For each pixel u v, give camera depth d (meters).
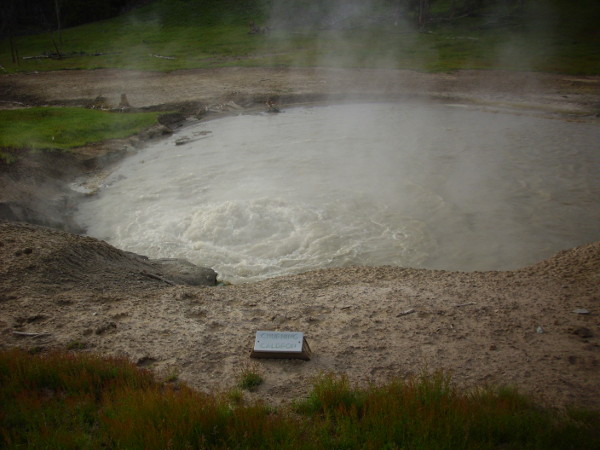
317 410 7.25
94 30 73.19
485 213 19.03
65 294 11.23
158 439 6.37
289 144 28.95
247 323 10.16
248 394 7.79
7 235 13.50
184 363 8.67
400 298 11.16
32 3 77.44
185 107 37.97
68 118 31.42
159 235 17.62
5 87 44.59
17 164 21.22
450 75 47.69
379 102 41.16
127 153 27.53
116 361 8.34
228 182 22.78
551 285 11.65
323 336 9.54
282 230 17.56
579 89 41.25
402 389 7.42
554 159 25.52
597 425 6.71
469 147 27.86
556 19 66.19
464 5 72.06
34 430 6.63
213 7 78.69
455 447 6.25
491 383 7.88
